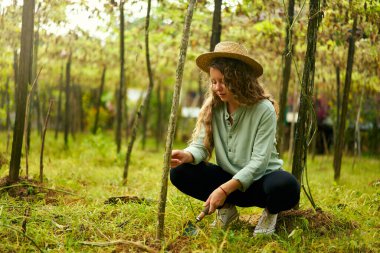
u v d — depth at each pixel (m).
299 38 5.84
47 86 13.38
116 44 8.75
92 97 16.38
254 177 3.13
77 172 6.25
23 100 4.53
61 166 6.71
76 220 3.50
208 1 5.52
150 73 6.04
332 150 11.77
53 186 4.82
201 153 3.39
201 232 2.99
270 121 3.17
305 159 3.87
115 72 12.09
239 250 2.88
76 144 10.73
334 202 4.47
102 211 3.82
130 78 13.01
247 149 3.25
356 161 9.35
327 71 7.92
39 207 3.88
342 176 6.71
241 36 6.91
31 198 4.29
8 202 3.93
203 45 7.61
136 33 7.91
